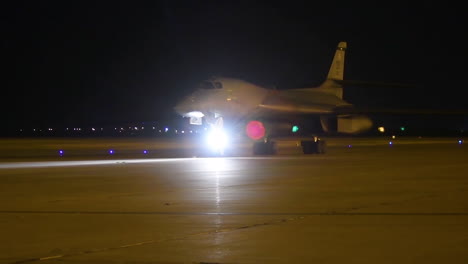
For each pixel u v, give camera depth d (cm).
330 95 5250
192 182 2159
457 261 945
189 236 1155
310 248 1041
